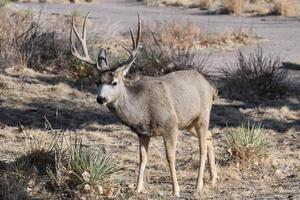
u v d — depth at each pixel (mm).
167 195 22547
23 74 43219
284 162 27562
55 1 93812
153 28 61406
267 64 47969
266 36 65312
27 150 25375
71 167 22859
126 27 66375
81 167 22719
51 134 30844
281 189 23672
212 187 23797
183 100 22438
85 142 29953
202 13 83875
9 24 47844
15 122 33344
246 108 37875
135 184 23531
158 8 89188
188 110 22656
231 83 41188
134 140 31109
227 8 83250
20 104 36562
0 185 21766
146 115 21969
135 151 28953
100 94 21328
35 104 36750
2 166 23953
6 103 36562
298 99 40469
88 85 41656
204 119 23469
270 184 24625
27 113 35062
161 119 21953
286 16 81562
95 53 44625
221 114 36344
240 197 22500
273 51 56906
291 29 71062
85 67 42719
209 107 23781
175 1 92750
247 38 62000
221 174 25562
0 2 58812
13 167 23609
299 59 52281
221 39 60219
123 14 81000
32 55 45438
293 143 31516
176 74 23031
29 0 91438
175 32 59094
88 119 34594
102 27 59156
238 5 83000
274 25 73938
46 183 22891
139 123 22047
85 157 22984
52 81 42312
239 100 39719
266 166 27047
